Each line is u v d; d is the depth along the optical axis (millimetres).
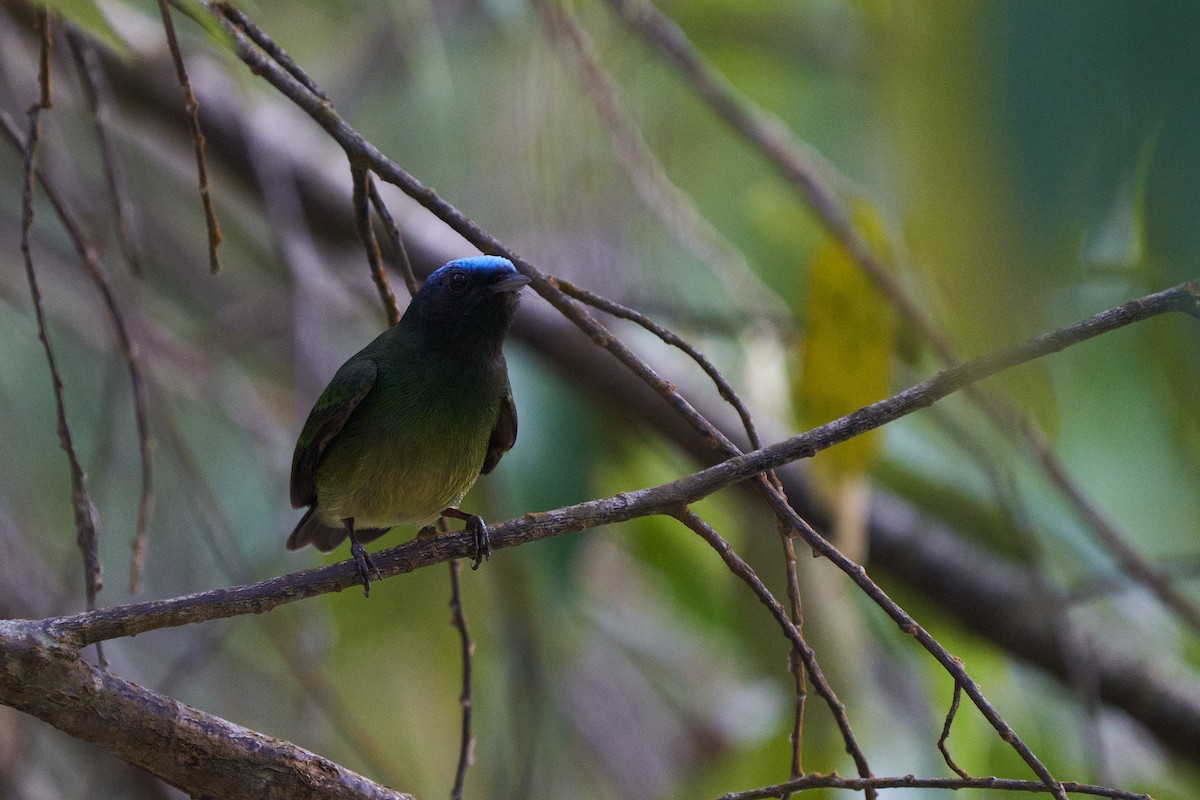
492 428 9320
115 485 12883
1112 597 11070
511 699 11172
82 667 5406
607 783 13852
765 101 13242
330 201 11984
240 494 13219
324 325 11172
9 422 12281
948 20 2770
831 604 10273
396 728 12555
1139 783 10898
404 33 11469
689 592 12484
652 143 12094
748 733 12633
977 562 11164
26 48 11203
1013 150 2393
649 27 9617
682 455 11602
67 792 11625
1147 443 9523
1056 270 2434
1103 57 2295
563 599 10641
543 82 10094
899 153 3193
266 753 5707
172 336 12789
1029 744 11008
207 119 11602
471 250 11453
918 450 11555
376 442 8852
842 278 9273
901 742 10547
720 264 10812
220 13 6508
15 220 12836
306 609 11727
